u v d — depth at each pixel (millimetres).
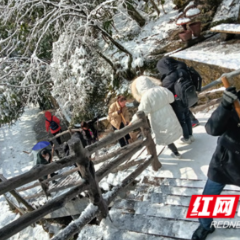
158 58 6992
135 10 8406
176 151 3416
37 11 7488
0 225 5379
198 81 3301
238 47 5398
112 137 2572
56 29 7535
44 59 9172
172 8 8656
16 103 8484
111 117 4445
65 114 9320
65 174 3908
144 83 3154
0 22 7789
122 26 8984
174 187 3006
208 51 5699
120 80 7828
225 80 1861
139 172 3080
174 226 2576
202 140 3707
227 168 1983
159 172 3307
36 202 4586
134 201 3035
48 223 4895
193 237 2332
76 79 8281
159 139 3201
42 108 13039
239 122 1815
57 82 8609
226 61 4922
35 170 1917
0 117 8969
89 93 8227
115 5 7762
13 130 11523
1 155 9484
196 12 6184
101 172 2551
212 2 7402
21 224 1866
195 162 3293
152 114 3105
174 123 3121
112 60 7922
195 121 4152
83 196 3742
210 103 4598
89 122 5293
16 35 8266
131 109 7078
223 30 5676
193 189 2906
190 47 6441
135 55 7344
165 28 7949
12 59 8664
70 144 2156
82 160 2242
